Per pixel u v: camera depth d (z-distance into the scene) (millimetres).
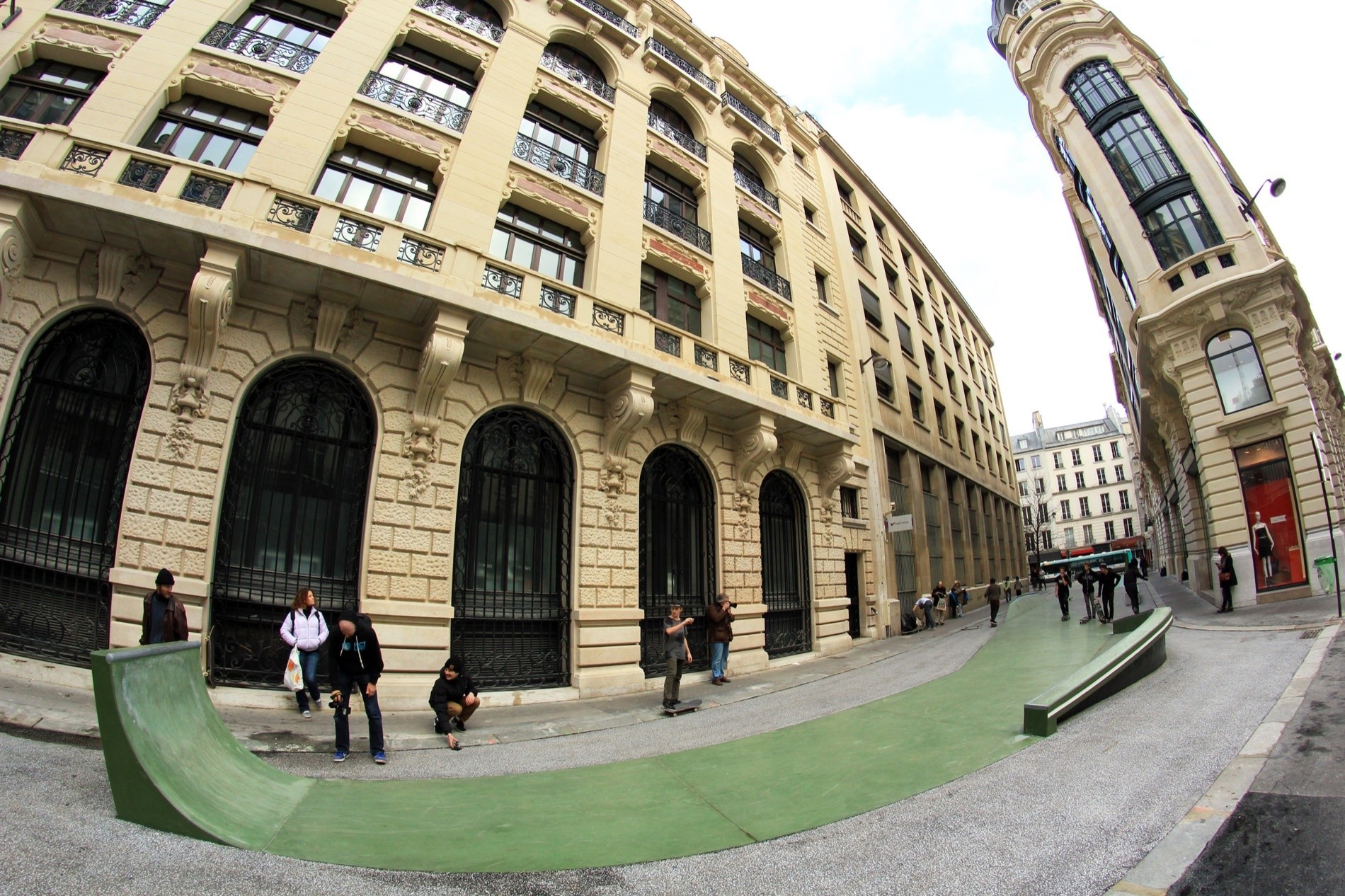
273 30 10672
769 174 18562
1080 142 20812
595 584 10289
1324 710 5496
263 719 6715
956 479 26625
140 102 8922
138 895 2764
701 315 14227
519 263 11289
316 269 8109
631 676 10211
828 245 20625
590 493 10633
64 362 7586
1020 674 8859
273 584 8008
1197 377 16594
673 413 12211
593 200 12422
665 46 16578
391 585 8391
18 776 3998
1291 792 3891
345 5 11328
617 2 15789
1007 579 31109
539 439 10641
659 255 13297
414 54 11805
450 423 9367
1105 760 4852
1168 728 5531
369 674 5762
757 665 12266
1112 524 63625
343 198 9859
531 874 3385
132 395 7793
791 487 14891
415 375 9234
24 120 8469
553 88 12938
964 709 7090
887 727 6641
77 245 7676
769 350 15992
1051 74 22500
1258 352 15766
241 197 8211
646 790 4945
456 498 9164
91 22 9461
